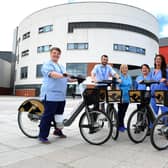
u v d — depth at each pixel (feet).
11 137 16.94
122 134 18.52
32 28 146.00
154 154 13.26
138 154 13.21
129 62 128.57
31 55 144.87
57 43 131.23
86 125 15.26
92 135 15.29
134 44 131.03
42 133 15.35
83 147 14.49
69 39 128.47
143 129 15.84
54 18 133.69
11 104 53.36
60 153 13.17
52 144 15.15
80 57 126.00
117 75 18.06
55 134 17.13
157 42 152.76
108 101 16.35
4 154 12.87
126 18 128.88
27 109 17.07
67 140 16.29
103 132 15.01
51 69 15.58
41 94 15.97
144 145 15.23
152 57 142.41
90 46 125.49
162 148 14.19
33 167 10.95
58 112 16.08
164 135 14.39
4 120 25.36
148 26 138.62
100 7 126.41
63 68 17.01
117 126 16.48
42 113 16.57
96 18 126.11
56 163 11.53
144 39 136.05
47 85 15.52
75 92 17.03
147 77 19.08
